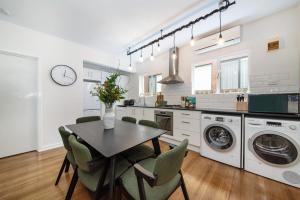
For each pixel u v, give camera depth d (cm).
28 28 259
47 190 159
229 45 279
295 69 210
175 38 313
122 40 319
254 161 190
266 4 204
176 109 302
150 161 142
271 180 176
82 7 202
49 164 220
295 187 161
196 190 160
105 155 100
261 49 240
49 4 195
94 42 329
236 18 238
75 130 171
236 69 282
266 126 178
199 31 281
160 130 174
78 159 116
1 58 241
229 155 214
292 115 169
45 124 281
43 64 278
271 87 230
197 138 264
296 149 158
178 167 106
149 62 462
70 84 317
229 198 148
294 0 197
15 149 256
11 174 191
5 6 197
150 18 231
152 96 457
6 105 247
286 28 218
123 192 109
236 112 208
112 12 214
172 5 199
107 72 450
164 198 98
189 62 349
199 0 190
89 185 112
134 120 234
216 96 298
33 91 276
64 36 295
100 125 200
